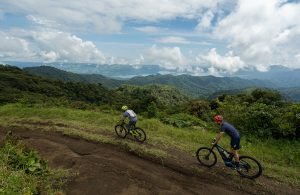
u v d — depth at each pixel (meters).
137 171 10.15
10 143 10.70
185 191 8.99
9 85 89.75
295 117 15.67
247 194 9.08
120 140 14.05
